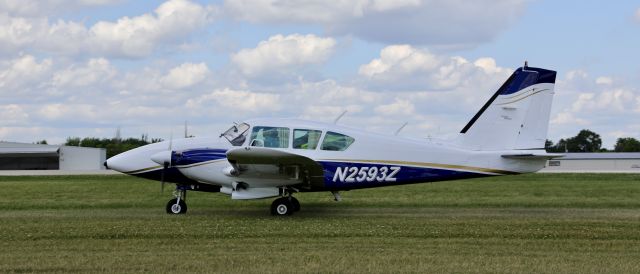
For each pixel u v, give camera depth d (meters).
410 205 18.50
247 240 11.13
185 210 16.20
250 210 17.05
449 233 11.99
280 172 15.16
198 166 15.54
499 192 23.56
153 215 15.59
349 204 18.92
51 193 23.58
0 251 9.94
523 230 12.38
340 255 9.62
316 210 17.05
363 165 15.77
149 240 11.06
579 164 70.38
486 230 12.37
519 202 19.38
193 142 15.84
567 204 18.77
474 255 9.68
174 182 15.98
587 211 16.83
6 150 59.03
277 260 9.21
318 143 15.73
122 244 10.62
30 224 13.18
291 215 15.53
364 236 11.66
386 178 15.88
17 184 29.31
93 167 61.12
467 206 18.30
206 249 10.16
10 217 14.95
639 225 13.19
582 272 8.50
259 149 14.05
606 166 69.88
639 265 8.91
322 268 8.70
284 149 15.64
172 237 11.44
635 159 69.56
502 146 16.23
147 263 8.98
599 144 109.88
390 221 13.98
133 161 15.88
